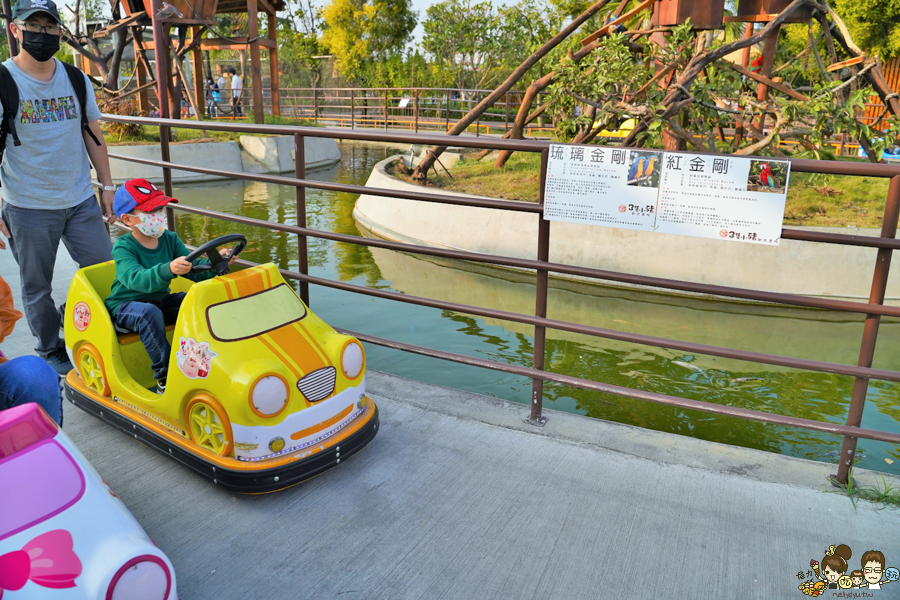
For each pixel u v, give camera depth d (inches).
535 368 133.3
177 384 105.8
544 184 122.7
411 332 265.3
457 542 97.1
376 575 90.4
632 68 358.3
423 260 383.2
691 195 109.7
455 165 561.9
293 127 149.7
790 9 340.5
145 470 114.7
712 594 87.7
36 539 59.4
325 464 105.5
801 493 110.4
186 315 102.7
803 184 402.9
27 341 167.0
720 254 319.6
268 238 417.4
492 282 350.0
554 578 90.0
